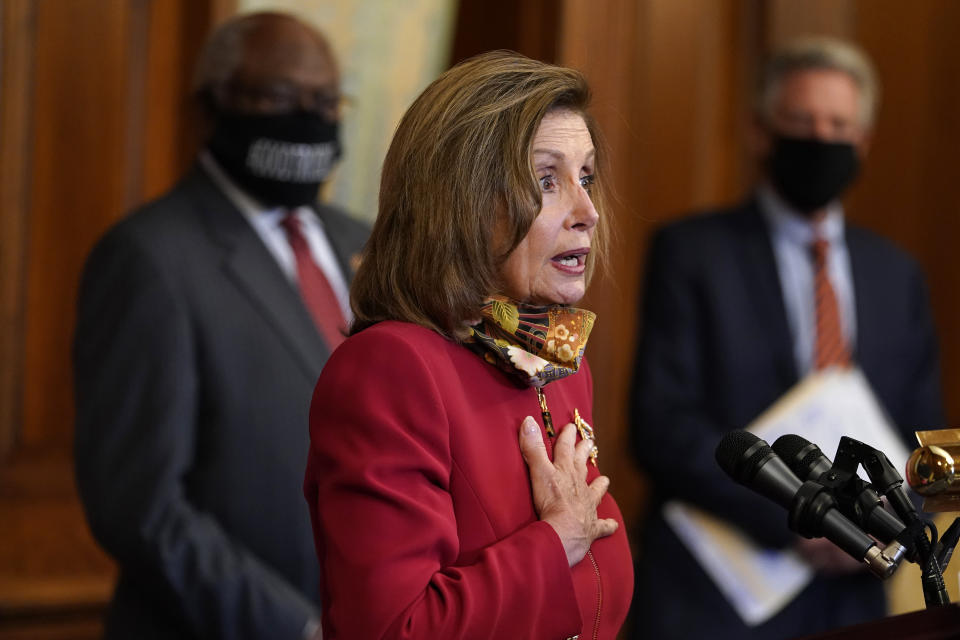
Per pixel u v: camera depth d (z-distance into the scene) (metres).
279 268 8.59
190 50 12.20
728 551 9.94
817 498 4.33
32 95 11.52
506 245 4.61
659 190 14.40
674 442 9.99
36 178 11.58
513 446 4.79
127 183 11.97
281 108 8.63
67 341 11.73
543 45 13.49
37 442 11.65
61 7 11.64
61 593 11.56
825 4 15.26
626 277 14.19
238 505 8.08
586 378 5.59
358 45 13.05
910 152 15.99
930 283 16.11
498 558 4.43
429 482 4.50
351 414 4.50
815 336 10.49
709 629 9.86
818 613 9.88
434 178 4.62
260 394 8.21
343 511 4.39
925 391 10.88
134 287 8.07
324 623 4.79
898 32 15.84
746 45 14.88
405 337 4.60
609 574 4.90
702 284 10.48
